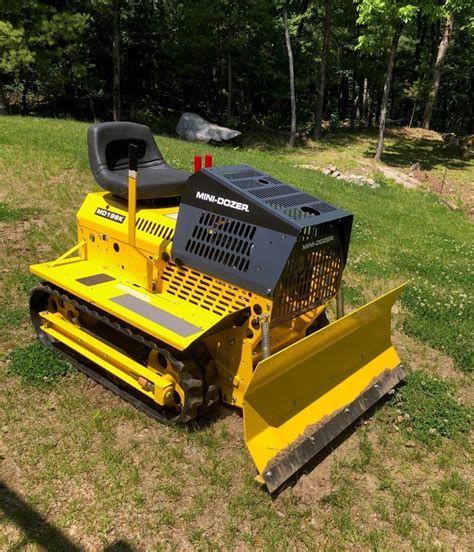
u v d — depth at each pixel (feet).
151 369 13.97
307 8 88.38
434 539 11.68
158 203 15.89
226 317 12.48
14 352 16.42
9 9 60.64
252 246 12.39
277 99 86.07
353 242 31.37
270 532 11.31
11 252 23.44
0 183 31.22
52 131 46.37
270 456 12.17
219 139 70.13
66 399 14.67
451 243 34.47
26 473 12.28
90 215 16.30
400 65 111.55
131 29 80.69
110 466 12.52
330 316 21.24
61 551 10.55
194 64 79.71
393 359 16.83
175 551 10.77
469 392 17.60
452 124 139.23
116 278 15.49
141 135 17.03
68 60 72.59
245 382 13.32
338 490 12.61
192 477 12.56
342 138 84.99
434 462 14.06
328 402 13.99
